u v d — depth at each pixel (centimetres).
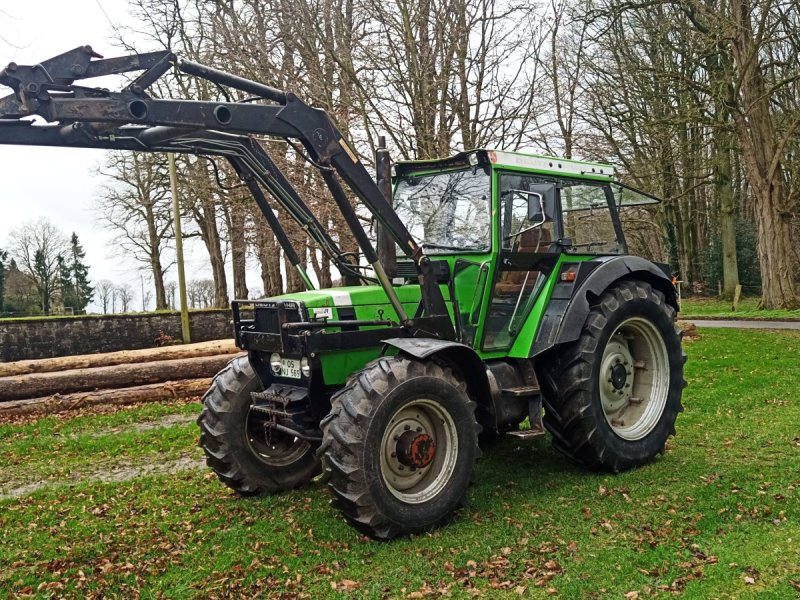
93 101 360
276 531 449
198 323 1873
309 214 474
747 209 3703
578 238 566
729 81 1856
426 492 433
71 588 383
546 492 494
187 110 387
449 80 1148
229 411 511
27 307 4681
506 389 497
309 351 427
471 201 516
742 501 447
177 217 1808
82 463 682
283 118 420
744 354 1136
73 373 1010
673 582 349
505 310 516
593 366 514
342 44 1134
